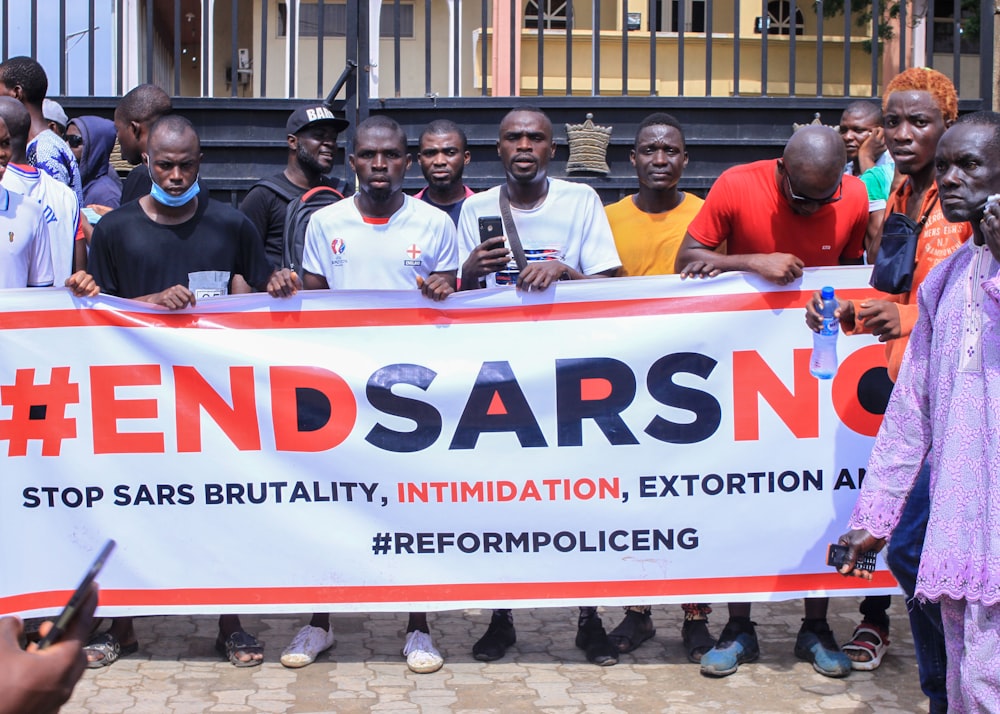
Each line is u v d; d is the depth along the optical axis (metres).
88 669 4.43
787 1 14.09
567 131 6.95
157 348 4.42
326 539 4.41
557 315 4.38
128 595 4.41
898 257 3.98
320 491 4.41
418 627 4.54
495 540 4.39
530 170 4.74
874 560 3.59
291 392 4.40
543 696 4.17
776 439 4.38
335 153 5.78
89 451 4.42
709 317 4.37
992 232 3.01
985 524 3.04
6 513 4.42
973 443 3.12
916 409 3.39
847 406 4.37
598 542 4.39
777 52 13.84
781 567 4.39
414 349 4.40
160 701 4.11
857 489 4.38
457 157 5.76
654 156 4.99
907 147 4.17
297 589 4.41
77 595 1.84
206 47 9.01
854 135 6.09
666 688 4.25
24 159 5.12
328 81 14.26
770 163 4.48
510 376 4.38
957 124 3.31
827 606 4.86
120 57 8.41
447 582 4.40
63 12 7.10
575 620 5.09
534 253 4.80
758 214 4.43
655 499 4.38
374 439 4.39
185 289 4.39
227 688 4.24
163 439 4.42
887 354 4.17
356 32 6.98
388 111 7.02
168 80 14.95
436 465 4.39
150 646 4.71
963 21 13.48
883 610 4.54
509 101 6.96
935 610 3.57
